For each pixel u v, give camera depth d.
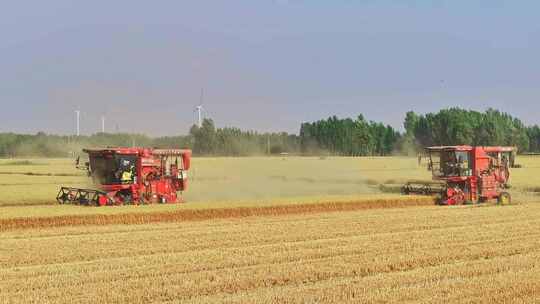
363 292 17.14
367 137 169.50
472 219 33.84
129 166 41.38
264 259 21.84
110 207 37.62
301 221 33.16
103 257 22.48
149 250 23.75
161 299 16.72
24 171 85.62
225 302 16.06
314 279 19.02
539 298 16.58
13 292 17.23
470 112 153.88
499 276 18.95
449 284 17.89
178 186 43.00
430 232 28.64
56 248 24.08
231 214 36.94
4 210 35.06
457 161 46.25
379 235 27.69
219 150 158.88
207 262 21.28
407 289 17.31
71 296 16.80
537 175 77.75
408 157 147.50
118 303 16.30
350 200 41.94
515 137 152.88
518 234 27.89
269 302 16.08
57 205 39.84
